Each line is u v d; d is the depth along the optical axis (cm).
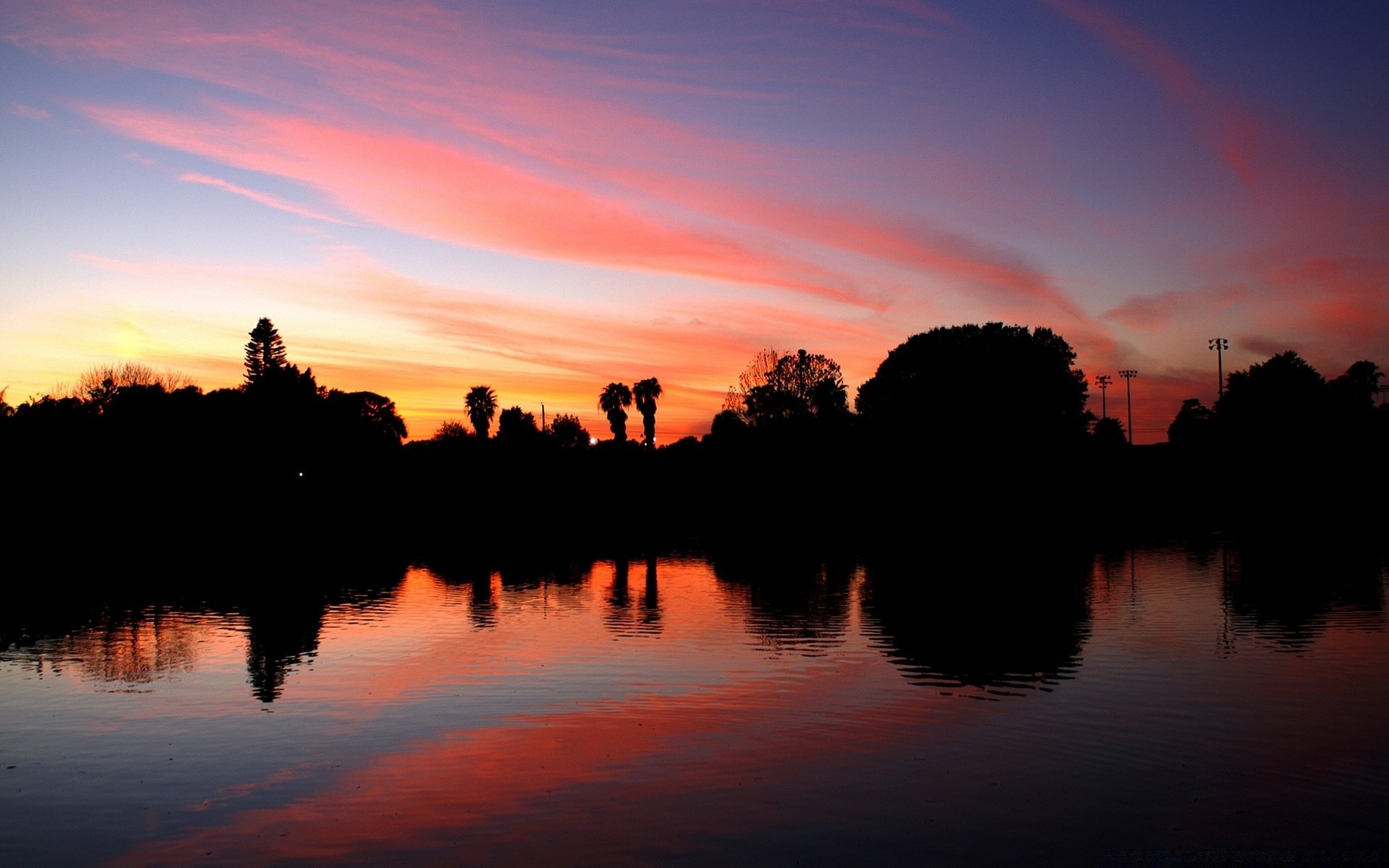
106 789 970
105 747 1116
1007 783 960
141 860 799
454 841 831
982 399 6175
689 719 1223
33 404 6094
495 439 7331
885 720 1201
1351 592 2319
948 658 1591
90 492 5003
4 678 1504
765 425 7319
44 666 1594
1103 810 886
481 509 6494
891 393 6688
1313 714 1199
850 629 1909
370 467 6825
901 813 884
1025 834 833
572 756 1071
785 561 3425
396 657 1662
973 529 4875
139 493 5203
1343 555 3306
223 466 5906
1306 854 789
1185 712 1217
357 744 1127
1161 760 1027
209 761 1061
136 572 3148
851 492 6638
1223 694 1302
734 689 1388
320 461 6794
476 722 1220
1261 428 7006
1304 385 7081
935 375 6347
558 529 5362
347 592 2597
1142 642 1691
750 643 1761
